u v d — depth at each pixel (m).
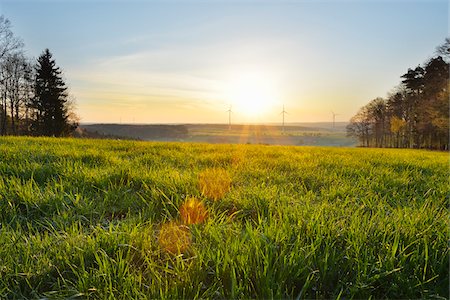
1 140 13.27
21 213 3.89
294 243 2.64
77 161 7.19
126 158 8.62
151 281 2.38
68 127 68.12
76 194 4.30
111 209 4.16
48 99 64.38
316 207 3.87
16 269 2.39
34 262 2.61
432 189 5.71
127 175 5.63
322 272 2.36
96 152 9.27
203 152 11.94
